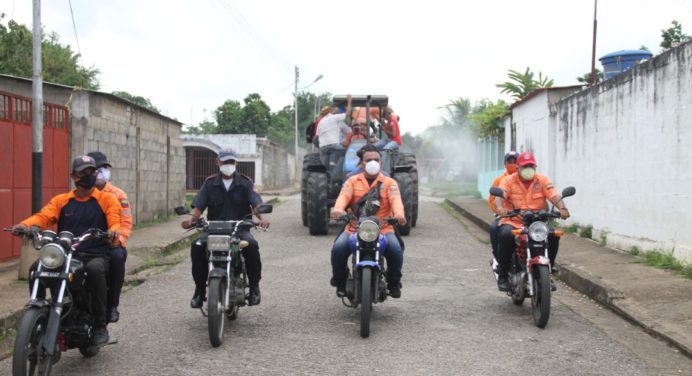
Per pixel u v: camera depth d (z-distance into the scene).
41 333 5.07
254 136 38.00
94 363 5.82
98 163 6.36
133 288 9.27
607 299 7.96
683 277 8.71
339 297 8.02
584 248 11.87
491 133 24.47
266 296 8.62
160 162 17.83
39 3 9.51
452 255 12.09
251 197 6.86
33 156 9.59
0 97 10.47
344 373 5.52
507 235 7.51
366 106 15.12
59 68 31.70
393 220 7.00
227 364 5.78
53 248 5.04
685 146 9.48
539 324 6.93
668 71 10.00
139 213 16.33
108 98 14.33
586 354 6.06
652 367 5.70
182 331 6.90
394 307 7.98
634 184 11.26
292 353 6.10
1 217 10.32
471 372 5.54
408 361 5.84
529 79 21.91
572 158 14.59
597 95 12.99
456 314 7.62
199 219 6.57
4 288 8.41
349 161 14.22
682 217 9.59
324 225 14.73
